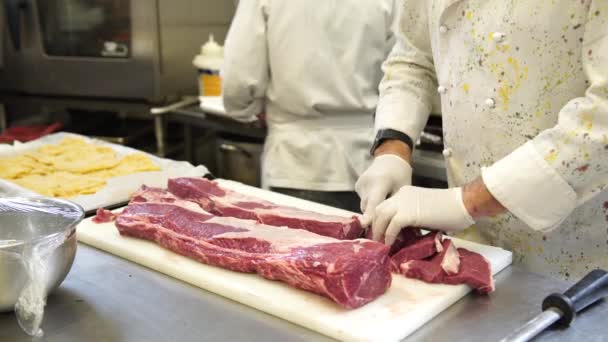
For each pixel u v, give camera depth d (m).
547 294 1.26
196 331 1.15
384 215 1.38
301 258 1.20
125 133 3.07
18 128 2.99
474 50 1.46
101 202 1.90
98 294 1.29
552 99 1.38
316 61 2.34
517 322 1.16
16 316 1.19
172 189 1.74
